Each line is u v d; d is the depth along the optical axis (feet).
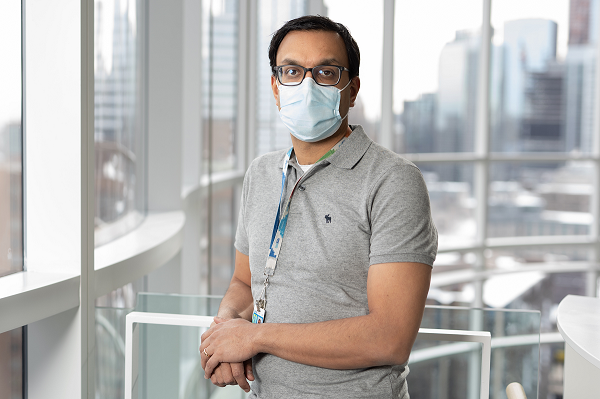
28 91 6.79
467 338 5.32
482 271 23.39
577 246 24.13
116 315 7.11
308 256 4.58
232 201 16.60
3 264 6.59
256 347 4.51
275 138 19.08
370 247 4.42
